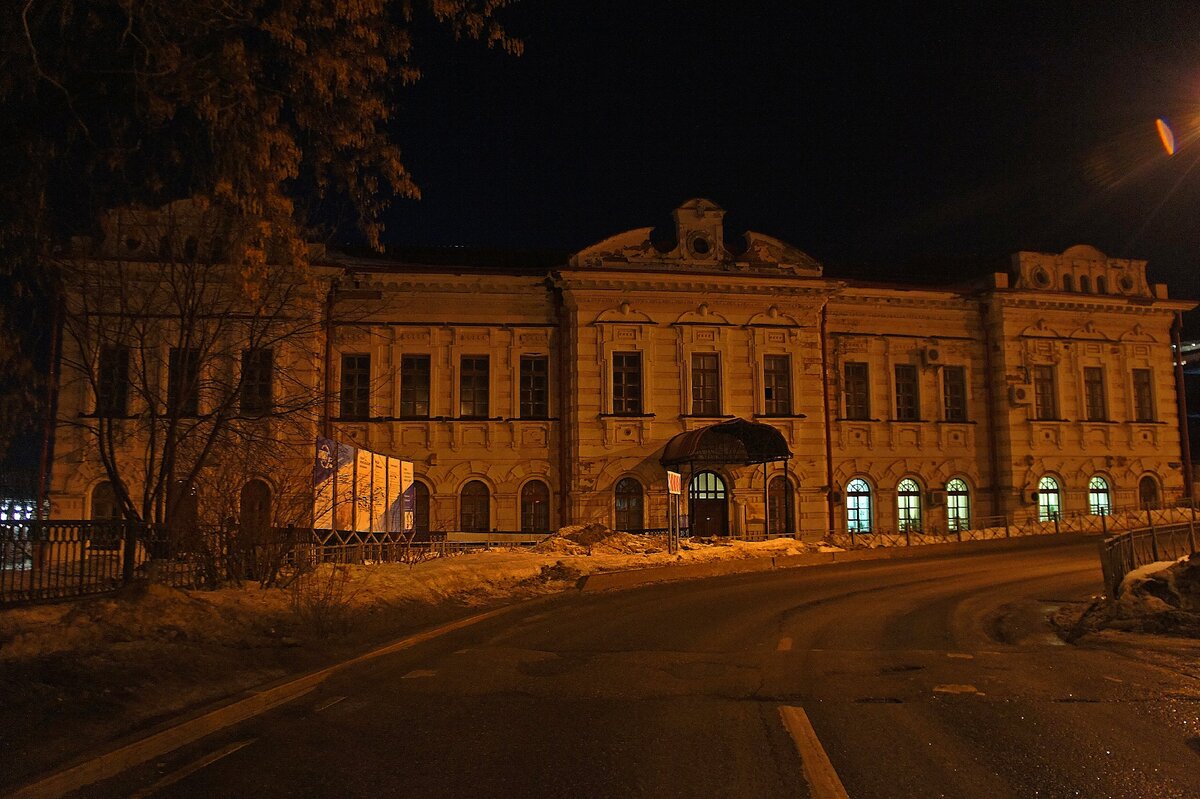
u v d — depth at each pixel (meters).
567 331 31.81
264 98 11.32
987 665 9.92
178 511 15.71
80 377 21.44
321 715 7.74
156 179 12.46
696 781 5.90
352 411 30.70
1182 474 37.41
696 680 9.30
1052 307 36.28
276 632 11.41
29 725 6.50
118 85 10.75
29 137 10.76
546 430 31.47
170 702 7.63
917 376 35.38
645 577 21.67
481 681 9.25
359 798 5.58
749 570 24.50
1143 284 37.81
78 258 16.52
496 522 30.91
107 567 12.91
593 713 7.82
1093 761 6.20
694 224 32.59
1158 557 19.16
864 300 34.81
